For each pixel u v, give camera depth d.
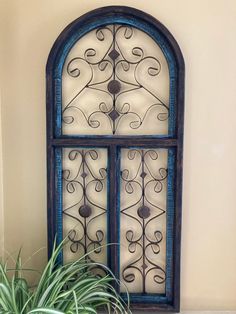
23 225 1.22
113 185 1.14
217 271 1.21
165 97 1.14
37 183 1.20
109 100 1.16
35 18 1.15
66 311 0.91
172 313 1.17
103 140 1.14
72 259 1.19
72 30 1.11
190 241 1.20
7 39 1.16
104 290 1.10
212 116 1.16
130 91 1.15
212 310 1.22
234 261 1.20
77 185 1.18
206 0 1.13
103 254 1.19
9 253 1.22
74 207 1.19
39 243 1.22
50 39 1.16
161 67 1.14
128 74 1.15
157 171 1.17
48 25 1.15
